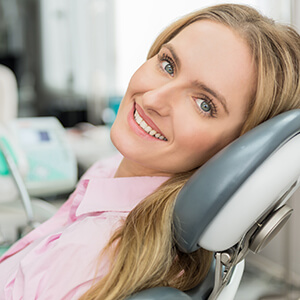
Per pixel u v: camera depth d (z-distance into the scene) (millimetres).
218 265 606
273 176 539
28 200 1194
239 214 543
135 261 592
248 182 537
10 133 1500
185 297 590
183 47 651
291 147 553
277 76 644
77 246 616
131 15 3021
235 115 648
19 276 669
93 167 954
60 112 2842
